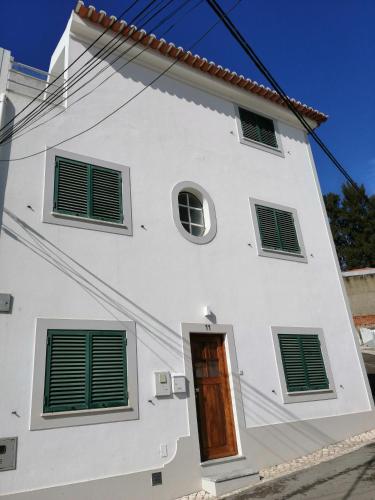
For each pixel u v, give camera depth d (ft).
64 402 18.43
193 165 29.12
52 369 18.66
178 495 19.65
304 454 25.09
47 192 21.77
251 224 30.22
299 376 27.35
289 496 17.81
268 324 27.53
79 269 21.24
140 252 23.72
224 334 25.43
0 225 19.77
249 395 24.58
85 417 18.65
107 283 21.85
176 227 25.91
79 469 17.74
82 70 26.37
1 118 21.65
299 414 26.17
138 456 19.40
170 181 27.20
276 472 22.30
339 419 27.89
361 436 28.12
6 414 17.02
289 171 35.47
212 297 25.63
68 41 26.81
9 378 17.57
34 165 21.98
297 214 33.86
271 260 29.91
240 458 22.47
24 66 24.61
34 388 17.90
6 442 16.61
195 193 28.68
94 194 23.52
